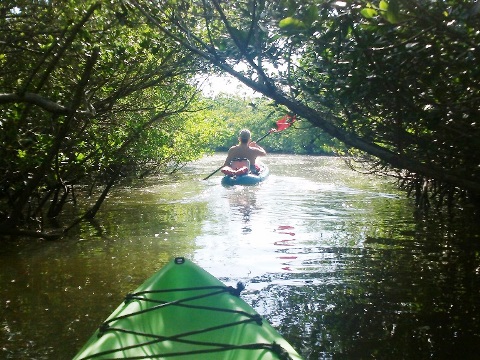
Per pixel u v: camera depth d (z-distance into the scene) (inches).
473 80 74.6
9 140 127.0
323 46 79.1
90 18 126.6
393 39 73.2
